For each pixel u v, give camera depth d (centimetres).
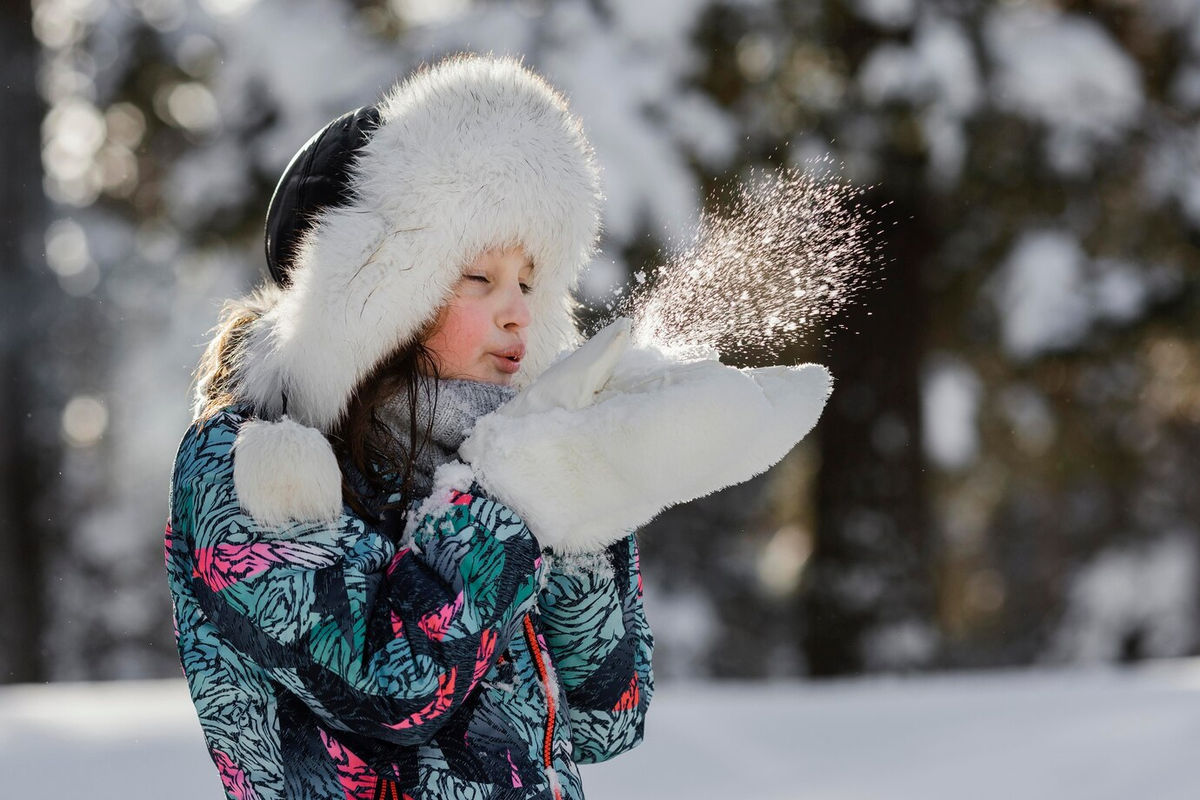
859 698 982
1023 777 786
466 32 1340
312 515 273
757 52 1342
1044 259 1516
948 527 2566
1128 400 1819
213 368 324
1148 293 1547
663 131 1285
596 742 328
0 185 1742
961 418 1842
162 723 888
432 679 270
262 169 1491
